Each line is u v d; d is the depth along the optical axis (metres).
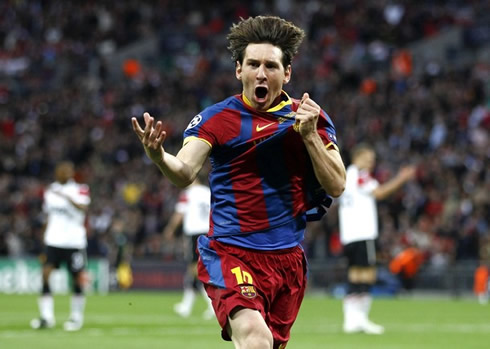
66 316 24.92
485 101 49.06
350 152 45.75
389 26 59.03
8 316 24.53
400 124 46.75
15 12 67.75
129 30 64.88
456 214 38.44
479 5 59.12
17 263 37.78
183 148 8.25
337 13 60.69
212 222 8.56
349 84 52.81
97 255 39.56
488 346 17.05
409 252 34.22
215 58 59.19
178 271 37.44
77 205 21.20
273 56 8.26
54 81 60.91
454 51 56.25
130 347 16.59
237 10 64.06
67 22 66.19
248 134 8.29
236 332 8.00
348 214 20.34
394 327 21.25
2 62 63.47
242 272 8.22
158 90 55.50
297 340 17.98
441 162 42.41
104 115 53.84
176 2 66.06
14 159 50.50
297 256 8.52
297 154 8.35
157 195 44.03
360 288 19.97
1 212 44.94
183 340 17.95
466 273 33.72
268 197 8.35
